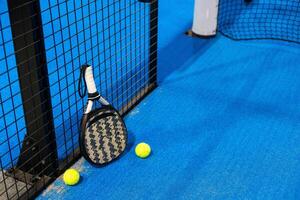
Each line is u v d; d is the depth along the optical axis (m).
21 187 1.92
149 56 2.69
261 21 3.91
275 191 1.96
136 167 2.09
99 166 2.06
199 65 3.12
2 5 3.85
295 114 2.56
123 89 2.71
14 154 2.12
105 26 3.43
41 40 1.72
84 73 1.91
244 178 2.04
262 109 2.60
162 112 2.54
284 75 3.00
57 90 2.68
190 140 2.30
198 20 3.49
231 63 3.15
